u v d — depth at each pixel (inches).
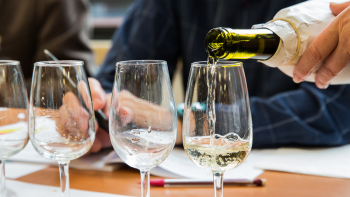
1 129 22.0
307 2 25.5
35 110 20.0
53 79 19.7
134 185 26.1
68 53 61.4
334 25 22.1
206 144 19.2
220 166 19.3
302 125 34.8
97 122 32.4
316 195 23.4
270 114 36.6
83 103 20.1
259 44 22.5
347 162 29.3
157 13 52.8
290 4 47.3
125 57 50.9
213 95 19.0
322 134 34.5
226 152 19.0
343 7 23.6
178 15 53.9
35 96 20.0
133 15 54.5
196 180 25.9
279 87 47.9
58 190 25.6
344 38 22.1
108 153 33.5
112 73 49.3
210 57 22.6
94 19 92.6
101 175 28.6
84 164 30.2
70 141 20.0
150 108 19.0
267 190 24.5
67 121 19.9
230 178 25.9
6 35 64.0
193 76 19.6
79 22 63.6
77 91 20.0
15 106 22.3
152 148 19.1
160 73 19.2
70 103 19.8
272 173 28.0
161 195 24.2
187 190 25.1
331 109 37.4
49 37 62.2
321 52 22.9
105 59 52.4
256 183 25.3
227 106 19.0
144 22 52.5
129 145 19.0
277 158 31.0
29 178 28.3
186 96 20.1
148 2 53.4
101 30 92.7
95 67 65.2
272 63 24.2
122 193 24.5
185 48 53.4
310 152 32.9
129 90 18.9
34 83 20.1
